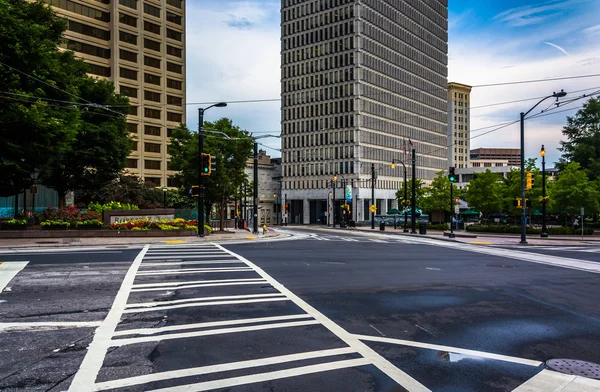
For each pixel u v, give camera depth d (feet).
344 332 25.93
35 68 94.84
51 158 99.86
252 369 19.97
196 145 131.54
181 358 21.25
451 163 622.95
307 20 357.82
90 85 134.51
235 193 143.43
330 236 128.88
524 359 22.17
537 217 242.58
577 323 29.19
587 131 208.03
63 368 19.88
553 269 55.93
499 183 184.14
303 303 33.04
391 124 364.38
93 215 100.83
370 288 39.75
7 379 18.65
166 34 306.35
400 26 376.27
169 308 30.76
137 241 83.97
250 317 28.78
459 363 21.34
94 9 271.49
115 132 136.87
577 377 19.86
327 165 346.54
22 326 26.25
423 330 26.89
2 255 59.88
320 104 351.46
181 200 215.72
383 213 354.95
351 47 337.52
